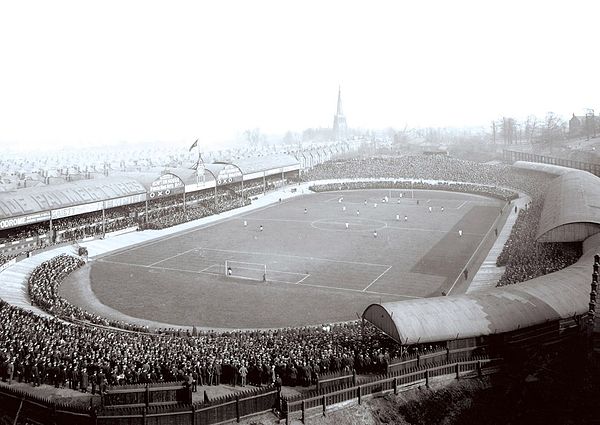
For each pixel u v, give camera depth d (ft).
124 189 421.18
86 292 276.82
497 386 150.30
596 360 147.33
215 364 147.64
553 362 152.87
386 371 146.51
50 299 244.01
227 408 129.49
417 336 155.33
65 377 148.77
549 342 164.76
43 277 288.51
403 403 142.51
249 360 152.76
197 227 445.78
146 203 440.04
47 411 133.59
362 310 242.17
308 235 408.05
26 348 161.27
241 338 186.39
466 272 286.25
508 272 264.11
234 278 299.17
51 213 365.20
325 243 380.58
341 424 133.49
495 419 141.08
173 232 424.87
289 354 155.63
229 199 547.08
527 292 177.47
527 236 337.72
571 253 274.36
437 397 145.69
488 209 501.97
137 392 130.82
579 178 399.24
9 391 142.20
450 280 285.43
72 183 408.87
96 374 144.36
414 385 148.05
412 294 264.11
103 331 193.26
